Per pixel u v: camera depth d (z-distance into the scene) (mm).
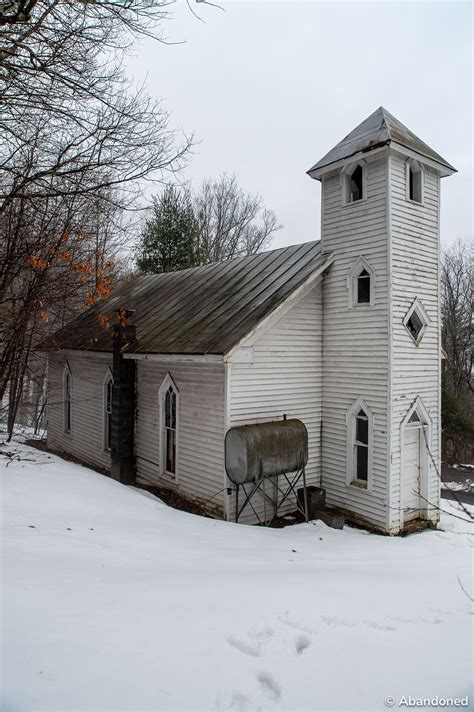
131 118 8867
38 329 14102
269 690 3305
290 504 12156
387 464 11352
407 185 11883
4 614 3891
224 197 41875
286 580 5984
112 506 9148
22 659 3225
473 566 8500
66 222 11555
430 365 12422
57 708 2738
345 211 12492
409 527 11797
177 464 12602
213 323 12148
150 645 3668
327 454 12828
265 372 11641
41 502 8305
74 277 12969
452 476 23734
